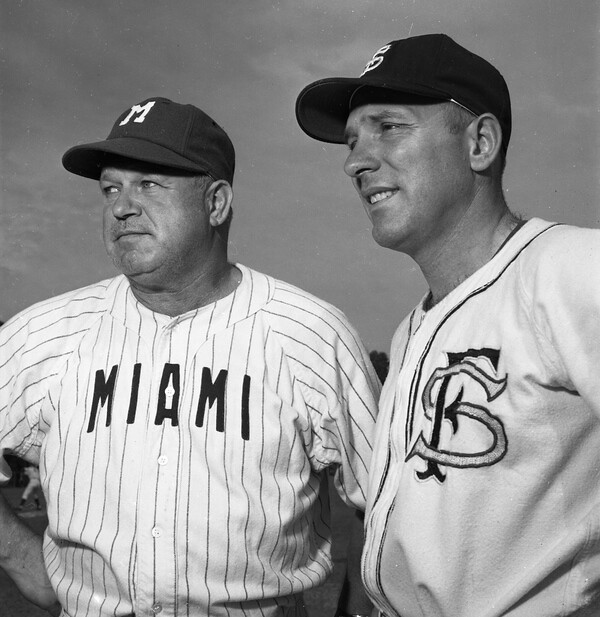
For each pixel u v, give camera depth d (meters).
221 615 2.16
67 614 2.28
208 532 2.14
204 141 2.29
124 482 2.18
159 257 2.20
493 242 1.77
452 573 1.58
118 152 2.16
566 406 1.52
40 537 2.61
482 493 1.56
